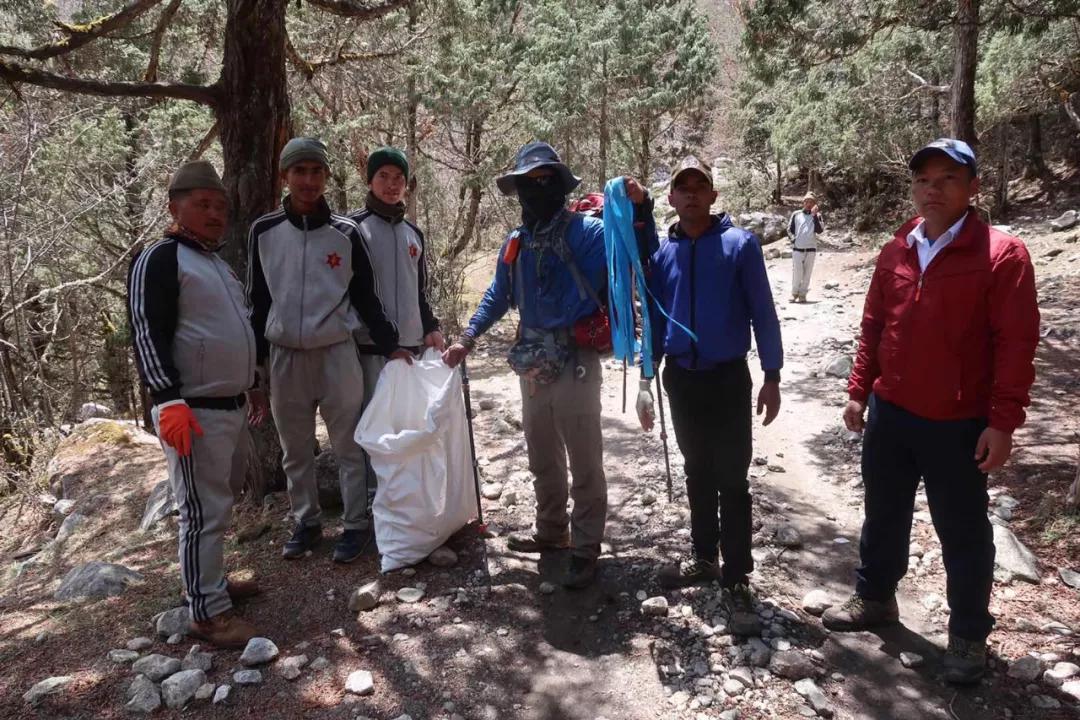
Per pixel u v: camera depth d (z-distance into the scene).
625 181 3.14
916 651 2.95
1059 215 15.69
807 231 11.05
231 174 4.33
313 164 3.47
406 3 5.55
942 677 2.78
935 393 2.67
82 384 12.79
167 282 2.89
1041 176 18.00
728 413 3.05
